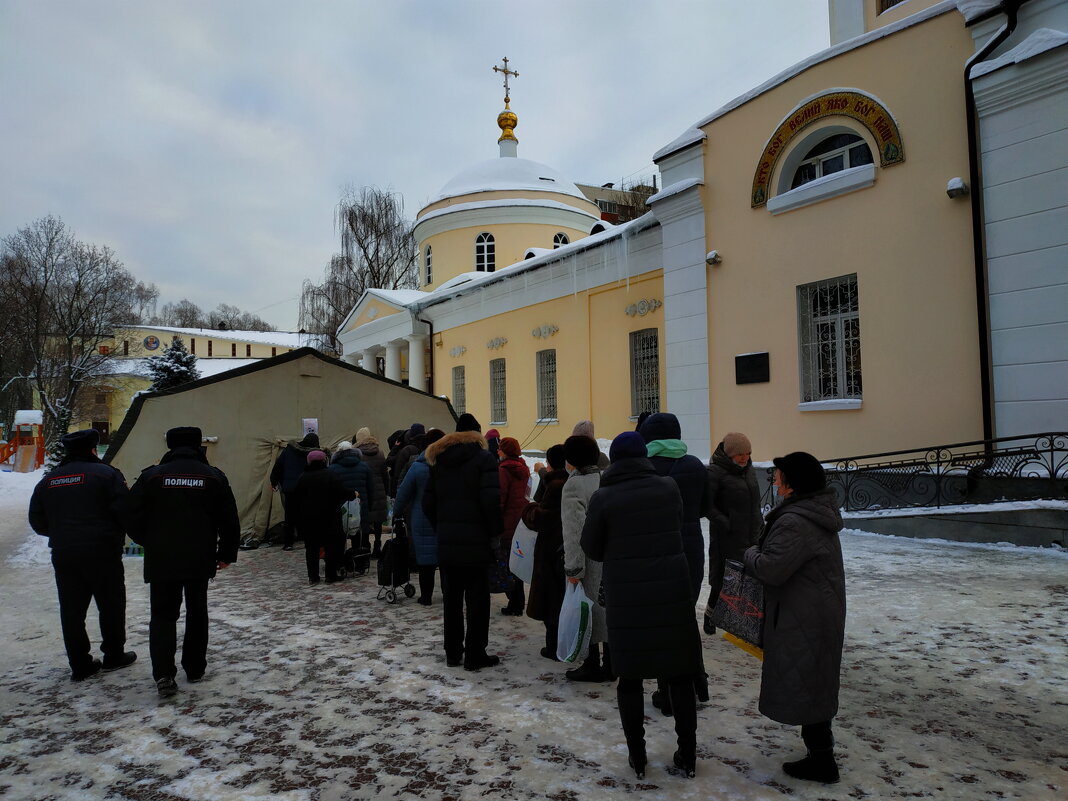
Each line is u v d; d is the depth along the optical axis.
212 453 11.12
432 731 3.96
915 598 6.39
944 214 9.86
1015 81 8.92
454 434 5.22
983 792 3.16
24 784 3.45
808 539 3.21
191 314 95.69
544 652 5.31
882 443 10.52
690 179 13.41
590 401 17.41
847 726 3.89
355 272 38.72
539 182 28.25
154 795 3.31
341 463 8.82
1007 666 4.73
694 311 13.52
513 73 30.81
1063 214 8.57
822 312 11.63
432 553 6.59
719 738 3.79
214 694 4.65
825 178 11.20
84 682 4.97
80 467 5.20
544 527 5.25
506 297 20.55
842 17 14.36
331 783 3.39
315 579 8.22
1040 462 8.26
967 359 9.60
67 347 42.41
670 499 3.49
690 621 3.39
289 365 11.95
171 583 4.68
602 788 3.27
